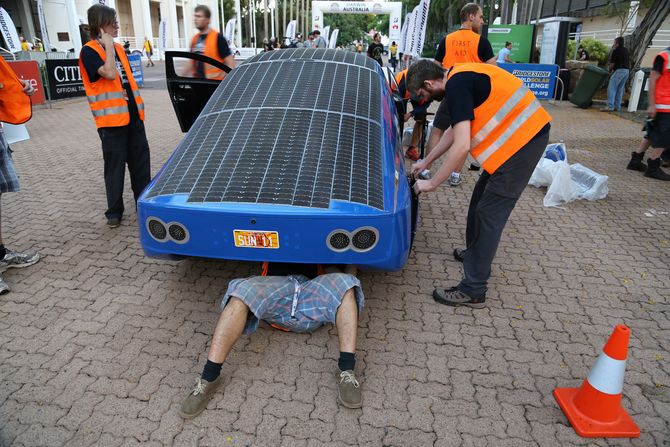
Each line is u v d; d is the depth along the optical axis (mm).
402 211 2756
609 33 19609
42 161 6848
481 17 5367
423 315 3174
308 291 2654
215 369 2391
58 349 2789
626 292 3492
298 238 2617
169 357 2740
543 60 14797
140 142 4598
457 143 2684
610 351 2227
